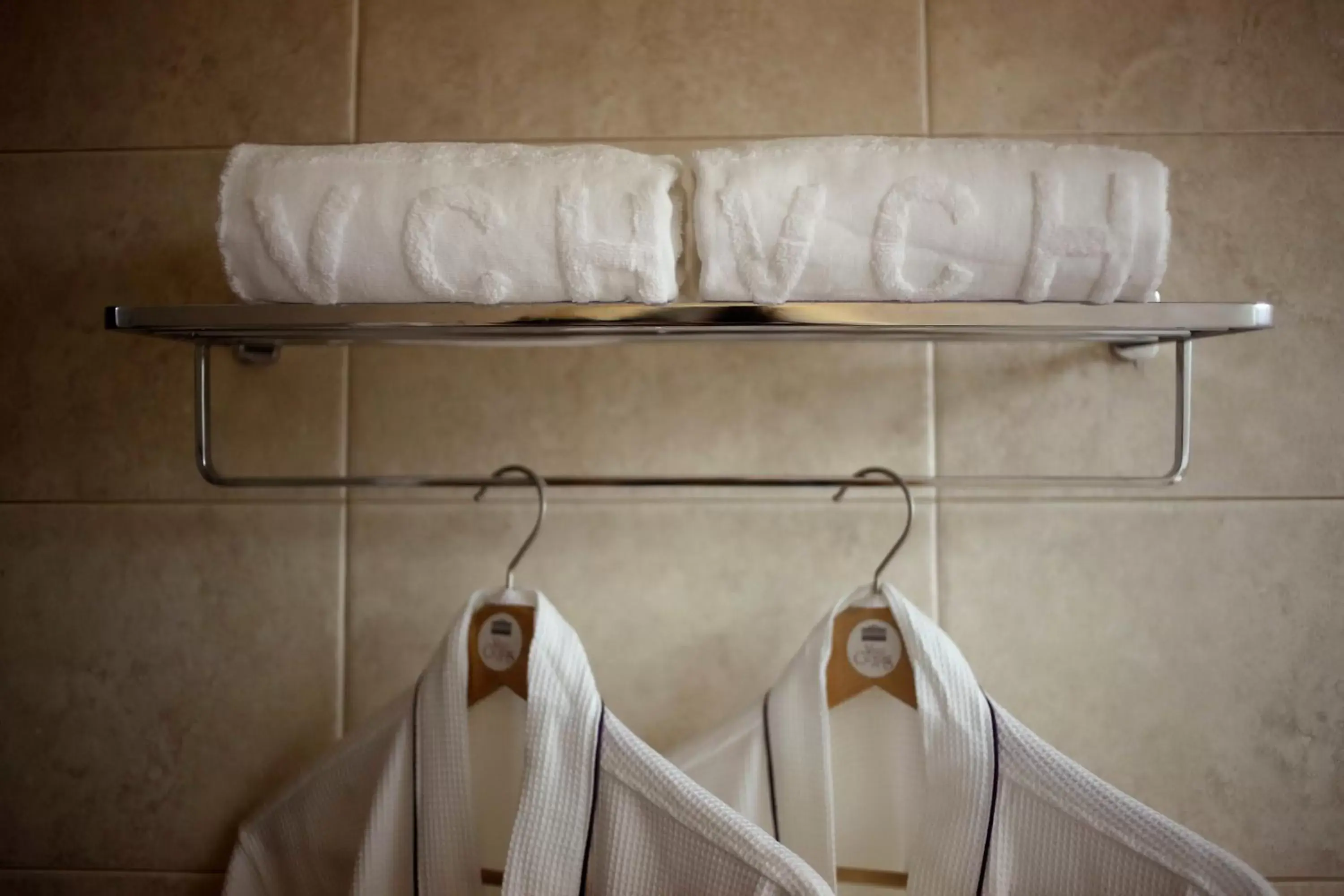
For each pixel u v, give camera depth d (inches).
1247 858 28.1
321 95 29.1
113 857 28.7
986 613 28.3
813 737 24.2
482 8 29.1
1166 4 28.8
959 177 20.5
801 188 20.4
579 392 28.8
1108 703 28.3
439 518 28.8
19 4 29.3
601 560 28.6
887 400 28.6
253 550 28.8
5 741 28.9
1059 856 22.7
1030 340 25.4
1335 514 28.3
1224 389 28.5
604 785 22.7
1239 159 28.7
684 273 22.5
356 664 28.7
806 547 28.4
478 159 21.1
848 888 27.2
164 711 28.8
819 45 28.9
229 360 29.0
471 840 23.7
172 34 29.2
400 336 23.9
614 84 29.0
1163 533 28.4
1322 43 28.7
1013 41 28.9
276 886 26.0
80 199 29.1
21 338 29.1
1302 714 28.2
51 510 29.0
